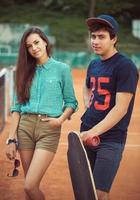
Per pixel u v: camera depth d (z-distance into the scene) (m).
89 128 4.79
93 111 4.77
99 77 4.74
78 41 49.62
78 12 56.09
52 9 56.19
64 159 9.26
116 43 4.77
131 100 4.71
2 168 8.59
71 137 4.47
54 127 5.03
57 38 49.41
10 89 15.17
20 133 5.13
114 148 4.66
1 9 55.16
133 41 51.19
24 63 5.10
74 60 39.66
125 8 56.69
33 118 5.07
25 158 5.14
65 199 6.89
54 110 5.07
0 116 12.66
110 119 4.50
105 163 4.63
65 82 5.14
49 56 5.18
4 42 42.38
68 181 7.80
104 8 56.72
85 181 4.38
